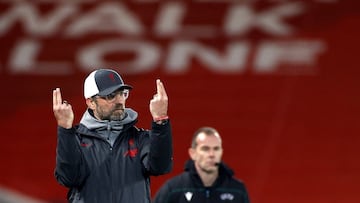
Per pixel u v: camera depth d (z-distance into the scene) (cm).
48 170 4006
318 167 4000
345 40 4516
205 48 4509
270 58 4459
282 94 4319
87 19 4625
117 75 1470
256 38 4556
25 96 4328
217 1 4738
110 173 1428
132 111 1491
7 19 4603
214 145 2002
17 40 4538
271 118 4219
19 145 4119
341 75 4381
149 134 1466
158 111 1412
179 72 4397
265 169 3994
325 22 4594
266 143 4116
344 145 4097
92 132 1452
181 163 3988
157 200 2028
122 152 1446
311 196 3884
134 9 4675
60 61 4462
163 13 4666
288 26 4603
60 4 4691
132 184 1430
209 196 2019
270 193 3894
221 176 2038
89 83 1455
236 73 4403
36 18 4625
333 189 3912
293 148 4084
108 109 1445
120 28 4600
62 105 1397
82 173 1423
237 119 4209
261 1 4725
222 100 4291
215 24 4622
